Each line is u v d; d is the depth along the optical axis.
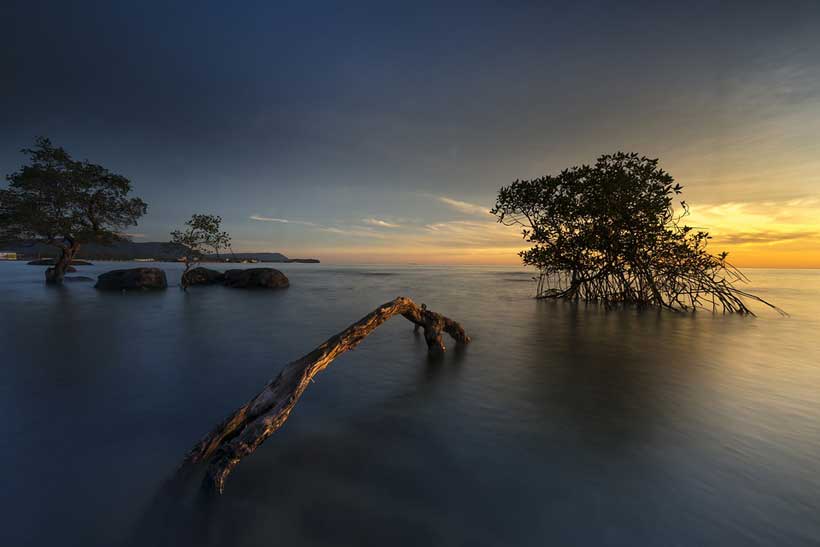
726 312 19.23
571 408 6.02
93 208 35.75
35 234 33.97
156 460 4.34
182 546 3.02
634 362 9.03
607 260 23.28
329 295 27.33
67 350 9.93
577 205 23.06
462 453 4.52
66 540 3.08
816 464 4.27
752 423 5.43
